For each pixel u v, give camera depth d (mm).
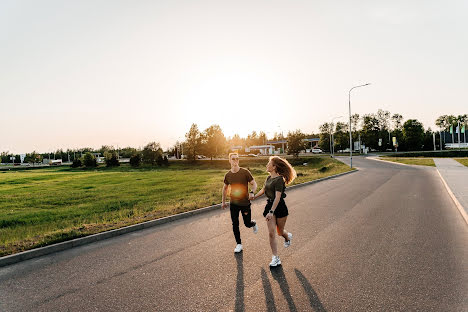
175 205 11219
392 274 4410
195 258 5309
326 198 12273
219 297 3803
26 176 44094
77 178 36656
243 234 6879
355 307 3473
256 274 4504
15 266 5203
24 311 3570
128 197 16984
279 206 4914
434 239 6203
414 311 3367
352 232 6824
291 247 5770
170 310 3514
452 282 4105
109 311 3531
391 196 12469
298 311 3406
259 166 57938
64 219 11055
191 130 70625
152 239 6727
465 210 8828
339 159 52312
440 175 21547
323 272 4527
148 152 71562
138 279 4461
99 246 6324
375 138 93938
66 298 3902
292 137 63062
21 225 10367
